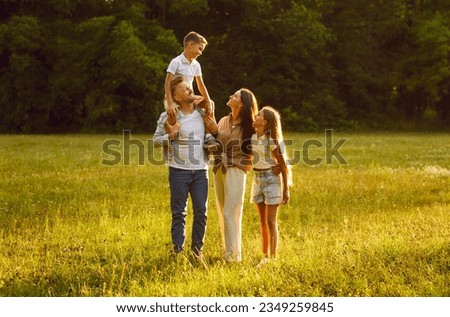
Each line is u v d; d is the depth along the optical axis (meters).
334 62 96.75
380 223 18.83
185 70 15.48
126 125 80.00
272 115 14.66
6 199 23.61
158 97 80.31
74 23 83.75
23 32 78.81
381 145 53.53
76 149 46.16
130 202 23.16
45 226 18.80
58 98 81.62
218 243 16.72
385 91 97.00
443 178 30.06
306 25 85.25
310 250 14.88
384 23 95.88
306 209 22.09
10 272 13.70
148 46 77.75
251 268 13.55
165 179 29.59
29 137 64.38
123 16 80.81
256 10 88.06
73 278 13.43
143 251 15.67
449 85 92.88
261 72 89.31
